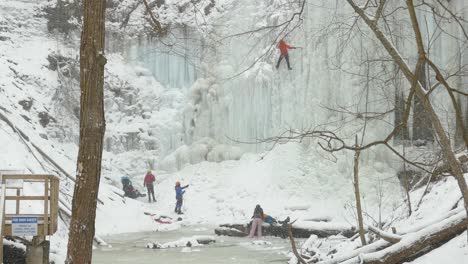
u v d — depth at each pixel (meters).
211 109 31.28
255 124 29.64
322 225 19.52
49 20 33.34
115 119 32.06
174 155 31.08
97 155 6.71
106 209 23.78
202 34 31.66
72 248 6.56
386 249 9.59
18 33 32.44
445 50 24.14
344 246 13.36
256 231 20.66
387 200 23.16
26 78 29.62
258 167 28.34
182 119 31.95
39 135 25.94
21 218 11.23
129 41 34.22
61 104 30.22
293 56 28.42
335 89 26.55
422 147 23.72
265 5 30.61
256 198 26.66
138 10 34.62
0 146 20.80
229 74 30.83
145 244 18.84
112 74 33.00
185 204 27.42
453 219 9.48
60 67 31.55
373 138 25.16
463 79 23.36
